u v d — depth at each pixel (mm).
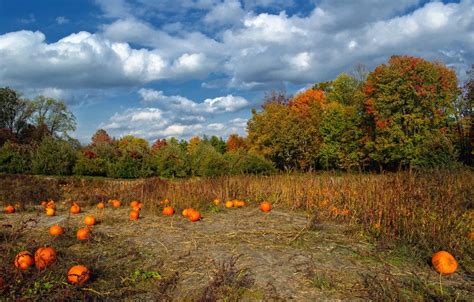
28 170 26953
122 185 16422
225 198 12305
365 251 6176
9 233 6980
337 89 52812
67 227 7836
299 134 39156
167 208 10164
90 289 4441
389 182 7973
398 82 33281
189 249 6422
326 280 4816
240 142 57938
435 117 32156
